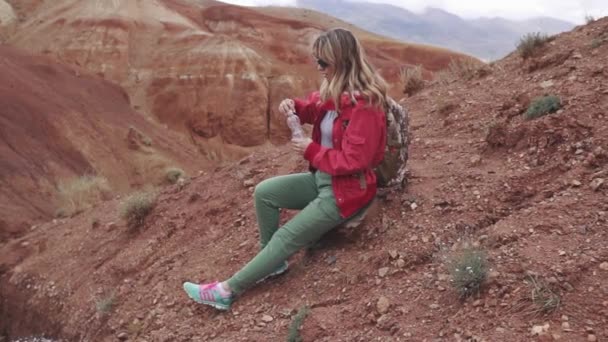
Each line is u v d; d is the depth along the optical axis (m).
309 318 3.63
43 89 28.70
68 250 7.03
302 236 3.97
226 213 5.81
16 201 13.11
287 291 4.11
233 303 4.27
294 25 60.44
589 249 3.24
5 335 6.70
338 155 3.73
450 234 3.92
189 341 4.14
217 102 46.00
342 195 3.85
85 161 24.78
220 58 47.56
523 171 4.32
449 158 4.98
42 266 6.94
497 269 3.28
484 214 4.02
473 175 4.49
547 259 3.24
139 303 5.11
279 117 47.66
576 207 3.66
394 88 34.03
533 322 2.87
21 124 23.59
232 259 4.93
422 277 3.59
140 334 4.66
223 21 60.66
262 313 4.00
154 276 5.36
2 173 16.00
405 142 4.32
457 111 6.02
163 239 5.99
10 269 7.31
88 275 6.23
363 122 3.69
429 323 3.21
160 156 28.56
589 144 4.22
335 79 3.73
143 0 56.97
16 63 30.34
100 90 34.97
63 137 25.14
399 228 4.14
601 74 5.23
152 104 46.19
